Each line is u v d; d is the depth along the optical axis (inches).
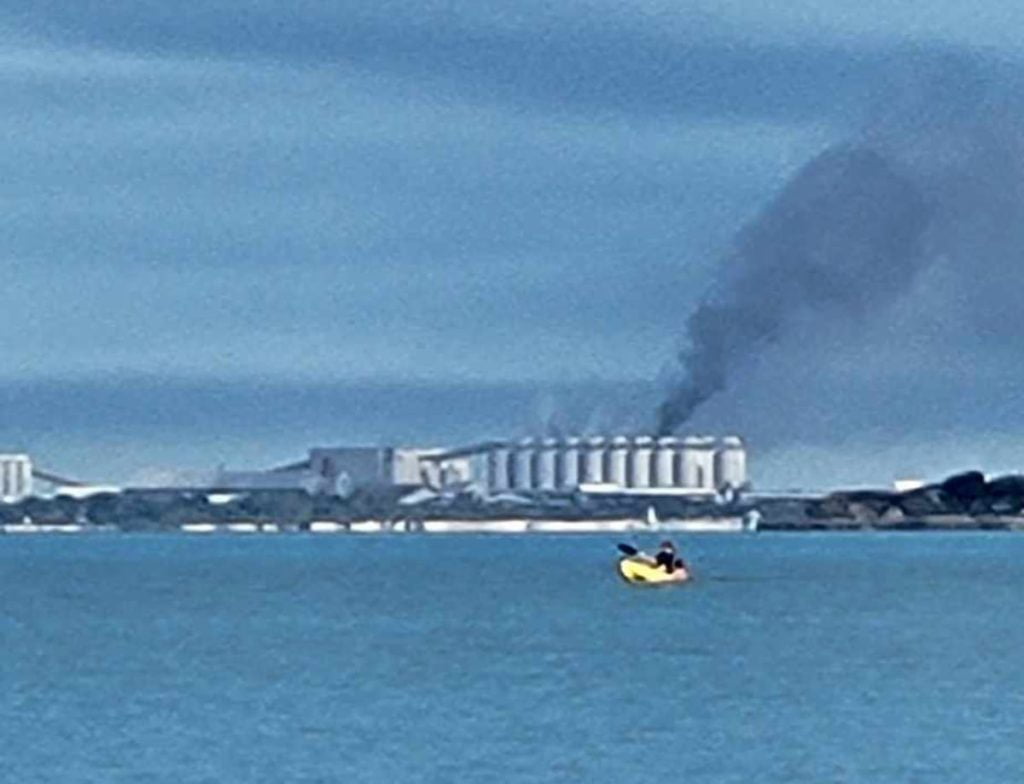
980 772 3998.5
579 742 4426.7
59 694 5442.9
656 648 6786.4
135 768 4094.5
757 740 4434.1
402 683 5669.3
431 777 3986.2
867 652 6574.8
